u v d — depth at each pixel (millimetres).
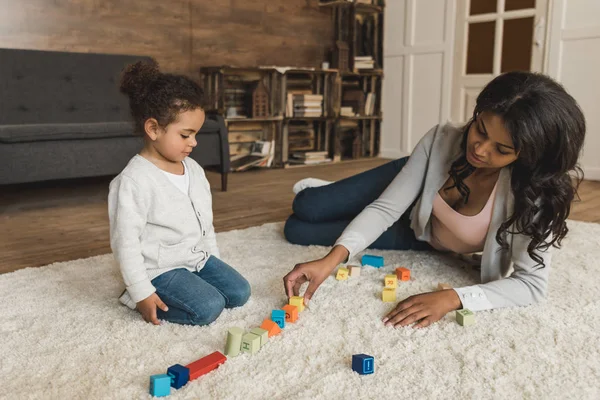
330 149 5188
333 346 1164
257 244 2025
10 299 1430
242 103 4637
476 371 1064
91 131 2803
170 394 963
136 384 1000
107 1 3793
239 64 4609
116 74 3723
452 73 4977
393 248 1965
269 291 1507
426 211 1626
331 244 1986
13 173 2602
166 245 1325
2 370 1056
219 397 956
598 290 1540
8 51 3256
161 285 1299
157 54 4098
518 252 1433
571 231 2311
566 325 1288
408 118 5355
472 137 1263
